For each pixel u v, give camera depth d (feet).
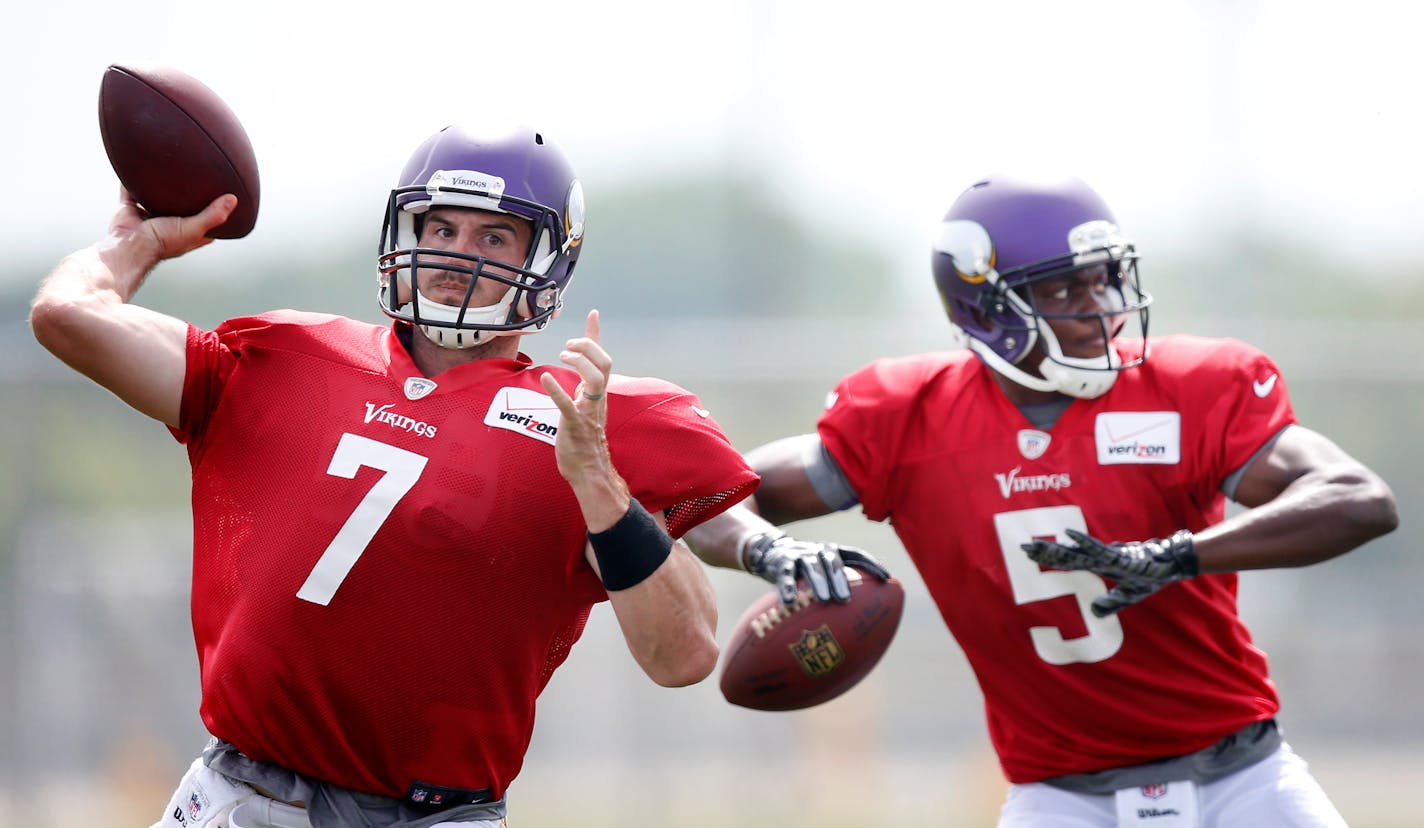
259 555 38.29
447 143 41.32
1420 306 198.80
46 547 106.32
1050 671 50.88
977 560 51.37
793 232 152.15
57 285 38.73
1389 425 116.57
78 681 104.22
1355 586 114.01
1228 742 50.98
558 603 39.29
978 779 106.22
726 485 39.96
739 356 118.52
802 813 102.83
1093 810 51.11
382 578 37.76
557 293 42.47
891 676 108.17
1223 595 50.62
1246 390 50.85
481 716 38.99
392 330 41.37
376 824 39.19
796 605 49.26
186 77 42.37
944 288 52.95
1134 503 50.75
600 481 36.42
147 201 41.93
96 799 102.53
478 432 38.91
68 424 110.01
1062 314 50.42
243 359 39.88
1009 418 51.88
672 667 39.04
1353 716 113.09
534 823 99.30
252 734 38.63
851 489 53.21
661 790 102.37
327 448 38.68
